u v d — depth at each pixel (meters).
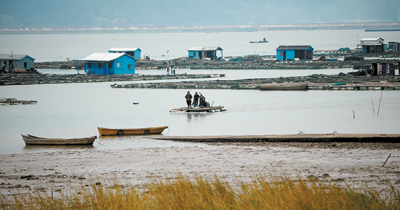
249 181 71.50
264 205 49.62
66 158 99.12
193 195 55.03
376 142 106.50
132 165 89.75
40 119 164.88
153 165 88.94
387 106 175.38
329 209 47.72
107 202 56.41
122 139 123.12
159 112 177.12
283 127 137.12
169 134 130.25
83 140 114.62
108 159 96.75
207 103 180.38
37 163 94.38
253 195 53.25
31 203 60.91
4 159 99.44
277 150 101.38
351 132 126.25
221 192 56.06
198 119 157.50
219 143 113.38
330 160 88.12
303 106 182.88
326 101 195.25
